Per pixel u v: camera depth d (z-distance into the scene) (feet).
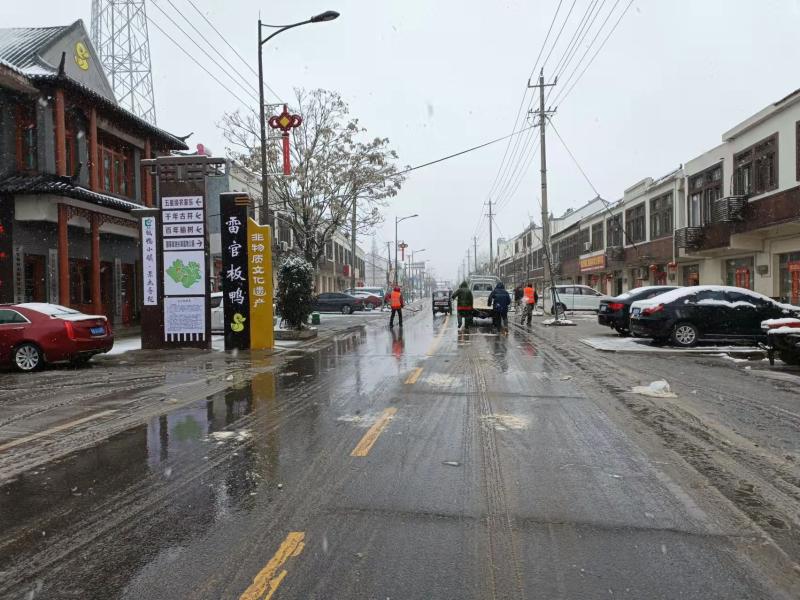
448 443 20.07
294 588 10.77
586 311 110.11
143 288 51.47
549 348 49.96
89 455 19.21
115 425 23.29
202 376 36.06
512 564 11.58
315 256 82.94
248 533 13.08
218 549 12.33
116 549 12.39
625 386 30.89
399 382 32.60
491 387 30.76
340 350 50.21
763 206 66.59
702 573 11.20
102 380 34.96
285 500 15.01
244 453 19.15
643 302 50.67
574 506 14.47
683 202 95.30
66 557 12.06
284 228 118.21
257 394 29.68
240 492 15.61
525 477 16.61
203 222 50.96
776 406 25.80
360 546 12.39
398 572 11.30
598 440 20.34
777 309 48.39
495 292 69.31
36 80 57.88
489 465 17.69
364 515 13.99
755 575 11.13
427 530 13.15
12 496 15.56
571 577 11.07
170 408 26.45
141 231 51.42
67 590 10.79
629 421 23.07
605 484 16.01
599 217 143.74
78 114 66.13
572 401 26.99
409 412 24.86
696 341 48.26
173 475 17.08
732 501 14.78
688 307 48.39
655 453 18.83
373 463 17.90
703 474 16.80
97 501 15.12
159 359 45.11
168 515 14.14
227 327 51.47
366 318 105.60
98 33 105.40
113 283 76.95
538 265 224.12
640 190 114.11
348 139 81.25
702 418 23.53
